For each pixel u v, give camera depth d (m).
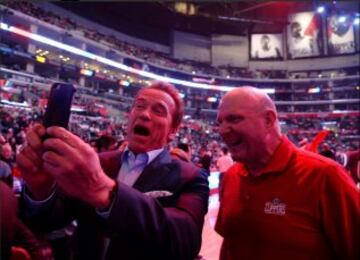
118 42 33.72
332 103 38.50
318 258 1.44
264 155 1.57
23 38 23.14
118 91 32.19
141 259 1.13
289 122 38.47
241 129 1.52
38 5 26.67
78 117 19.11
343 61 39.38
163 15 36.31
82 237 1.30
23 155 0.77
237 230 1.62
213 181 13.40
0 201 0.85
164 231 0.85
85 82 29.19
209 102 38.66
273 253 1.48
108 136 4.09
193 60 40.28
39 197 0.91
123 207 0.78
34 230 1.04
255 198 1.58
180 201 1.18
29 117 15.59
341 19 39.06
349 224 1.41
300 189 1.49
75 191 0.72
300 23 41.00
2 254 0.85
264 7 40.50
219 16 37.25
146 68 34.78
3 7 21.67
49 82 24.22
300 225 1.46
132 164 1.49
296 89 40.44
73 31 27.28
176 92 1.61
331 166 1.50
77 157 0.67
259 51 42.03
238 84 40.62
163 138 1.50
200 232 1.14
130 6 33.38
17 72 21.86
